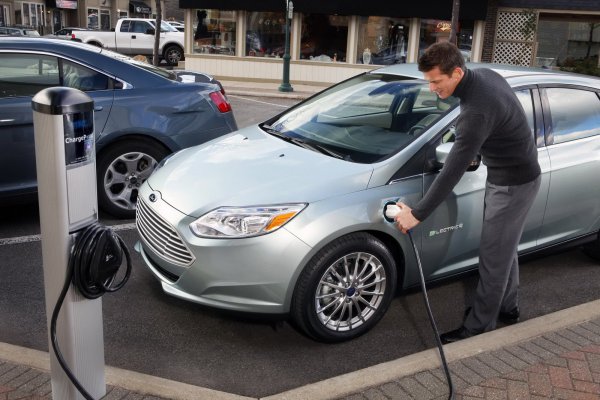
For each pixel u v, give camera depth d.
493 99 3.05
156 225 3.67
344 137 4.14
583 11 18.03
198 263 3.39
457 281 4.58
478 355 3.24
